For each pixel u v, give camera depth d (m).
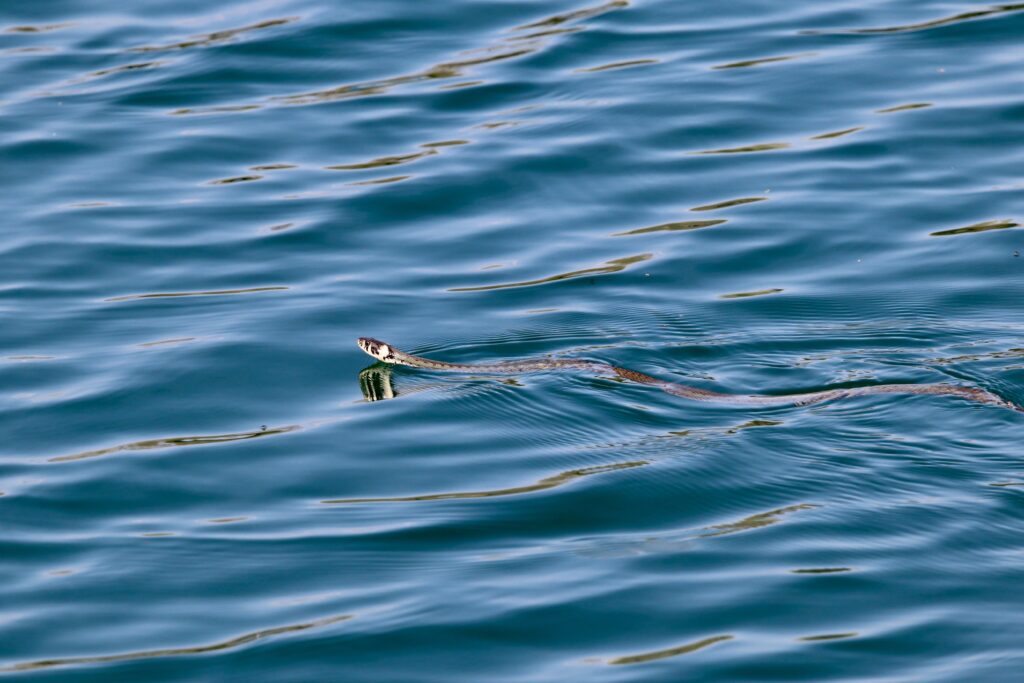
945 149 35.66
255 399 26.52
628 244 32.47
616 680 17.92
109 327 29.36
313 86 40.59
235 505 22.84
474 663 18.45
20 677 18.48
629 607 19.53
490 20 44.12
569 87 39.66
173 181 36.03
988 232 32.09
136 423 25.64
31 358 28.05
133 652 19.00
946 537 21.08
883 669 18.05
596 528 21.81
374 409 26.16
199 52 42.72
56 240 33.06
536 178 35.34
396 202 34.50
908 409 25.25
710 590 19.89
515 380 27.12
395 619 19.45
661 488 22.88
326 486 23.41
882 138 36.25
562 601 19.72
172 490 23.36
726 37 42.19
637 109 38.12
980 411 24.98
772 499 22.47
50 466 24.16
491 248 32.53
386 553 21.27
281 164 36.62
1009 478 22.73
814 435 24.52
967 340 28.00
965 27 41.72
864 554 20.70
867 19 42.94
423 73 40.88
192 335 28.91
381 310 29.95
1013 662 18.05
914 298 29.72
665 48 41.69
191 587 20.55
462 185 35.09
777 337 28.52
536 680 18.03
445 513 22.36
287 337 28.80
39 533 22.08
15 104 40.03
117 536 21.98
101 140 38.00
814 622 19.06
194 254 32.50
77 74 41.97
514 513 22.30
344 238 33.06
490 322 29.52
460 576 20.52
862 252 31.70
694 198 34.28
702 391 26.59
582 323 29.34
